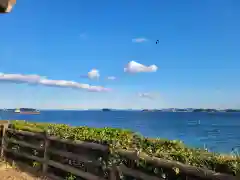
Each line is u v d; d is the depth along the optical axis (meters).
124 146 5.46
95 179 5.94
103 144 5.83
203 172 3.82
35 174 7.66
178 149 4.73
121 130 6.60
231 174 3.54
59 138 7.16
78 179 6.61
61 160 7.27
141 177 4.83
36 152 8.17
